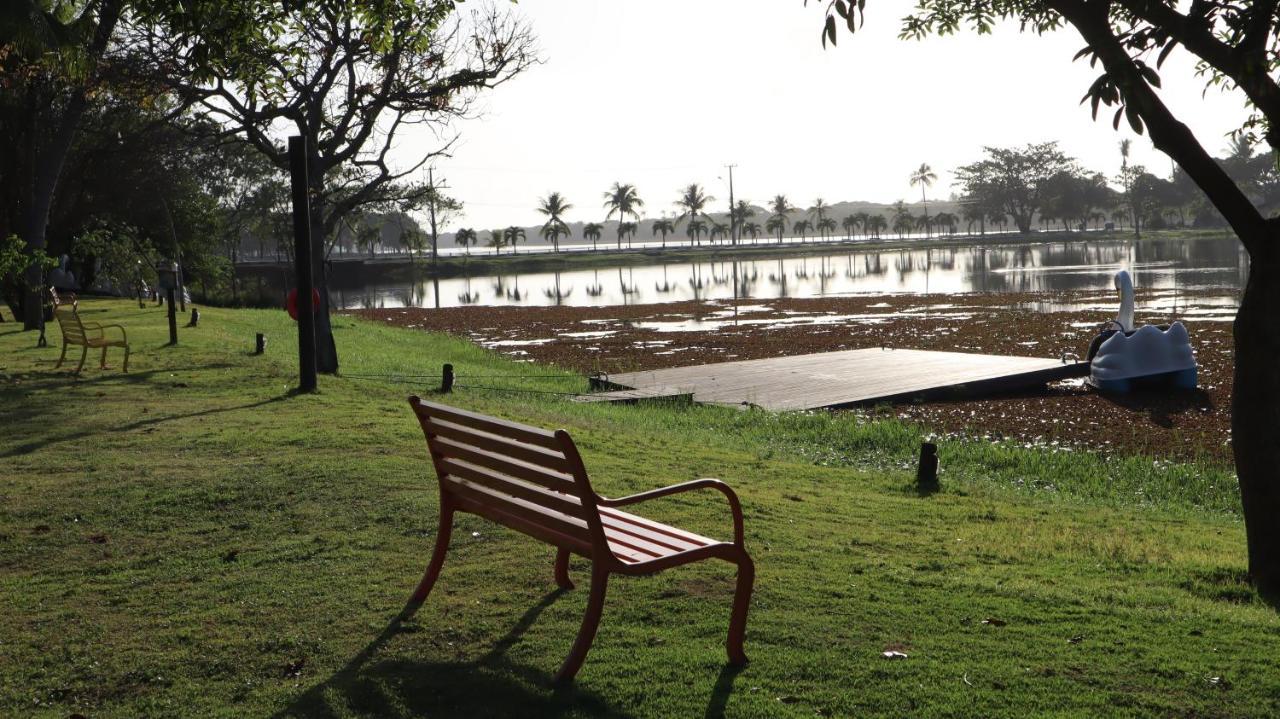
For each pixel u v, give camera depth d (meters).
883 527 7.48
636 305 50.69
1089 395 18.22
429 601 5.04
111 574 5.52
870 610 5.01
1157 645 4.61
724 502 7.75
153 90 18.86
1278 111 5.95
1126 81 5.79
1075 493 10.59
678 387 17.72
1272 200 174.00
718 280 83.75
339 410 11.94
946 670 4.19
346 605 4.98
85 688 4.04
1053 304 42.03
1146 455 12.88
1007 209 194.75
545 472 4.22
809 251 155.75
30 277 25.88
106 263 45.22
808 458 11.69
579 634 4.09
